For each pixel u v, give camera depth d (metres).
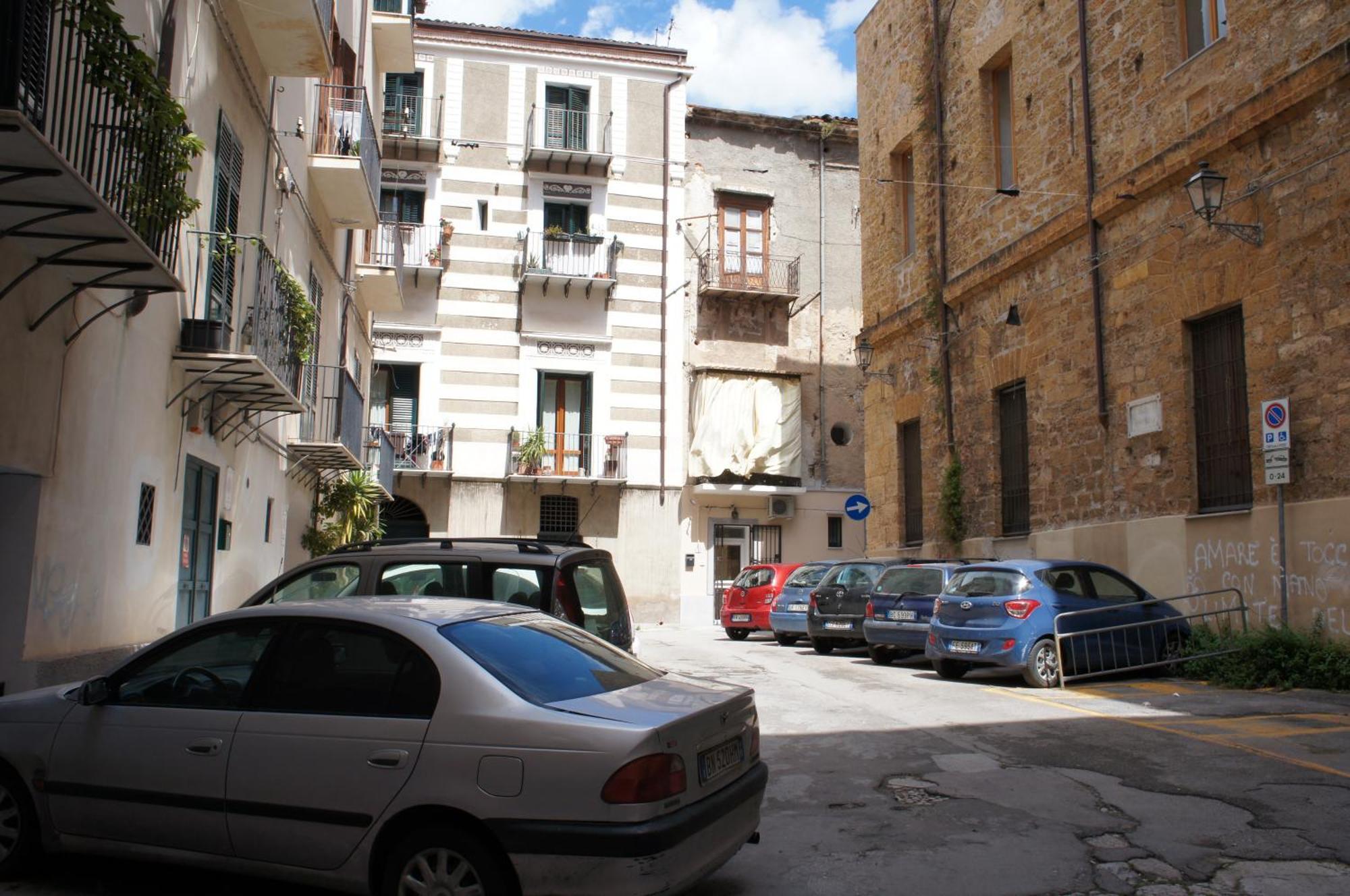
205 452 11.15
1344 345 11.91
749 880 5.51
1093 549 16.12
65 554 7.77
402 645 4.82
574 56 30.47
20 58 5.38
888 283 23.48
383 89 25.70
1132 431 15.45
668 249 30.61
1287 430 12.16
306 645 4.99
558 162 29.94
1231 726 9.31
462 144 29.50
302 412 12.41
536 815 4.25
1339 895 5.14
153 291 7.92
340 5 17.08
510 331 29.41
